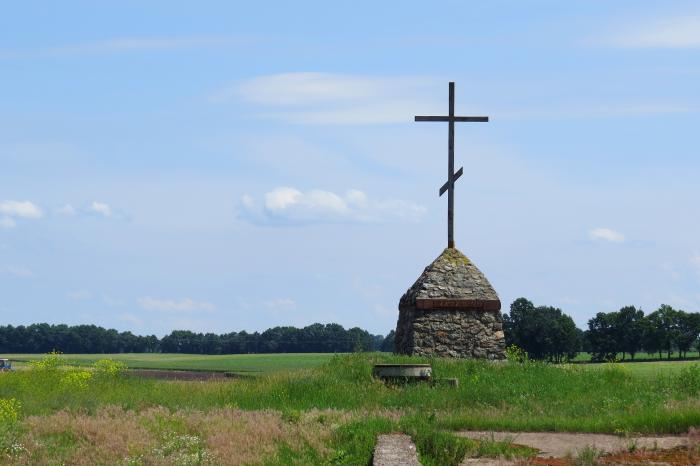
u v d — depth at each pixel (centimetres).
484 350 3083
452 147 3306
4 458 1418
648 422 1673
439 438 1448
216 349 16975
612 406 2011
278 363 10350
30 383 2330
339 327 16612
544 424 1730
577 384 2397
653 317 10369
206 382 2620
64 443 1560
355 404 2189
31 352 16862
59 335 17125
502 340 3102
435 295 3116
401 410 2030
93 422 1689
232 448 1462
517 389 2297
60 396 2133
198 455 1412
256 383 2466
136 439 1536
